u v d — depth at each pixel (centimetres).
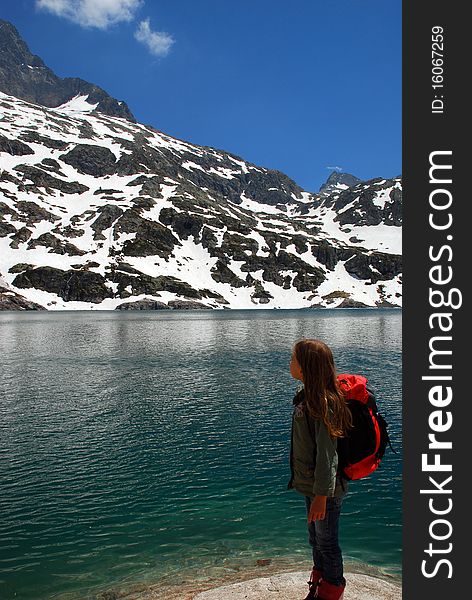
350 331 7956
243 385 3244
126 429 2156
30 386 3183
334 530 610
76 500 1402
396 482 1496
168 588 945
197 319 11794
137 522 1260
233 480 1552
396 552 1077
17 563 1060
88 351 5159
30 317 12594
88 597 925
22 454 1819
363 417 581
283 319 11775
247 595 773
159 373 3731
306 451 600
